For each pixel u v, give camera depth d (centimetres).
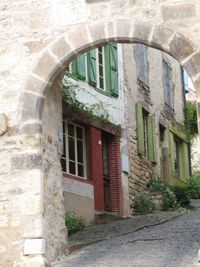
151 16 1009
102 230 1451
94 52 1767
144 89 2064
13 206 1010
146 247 1155
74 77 1633
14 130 1033
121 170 1784
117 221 1625
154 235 1292
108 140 1797
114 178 1772
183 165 2417
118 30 1012
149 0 1015
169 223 1505
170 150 2250
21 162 1020
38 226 995
